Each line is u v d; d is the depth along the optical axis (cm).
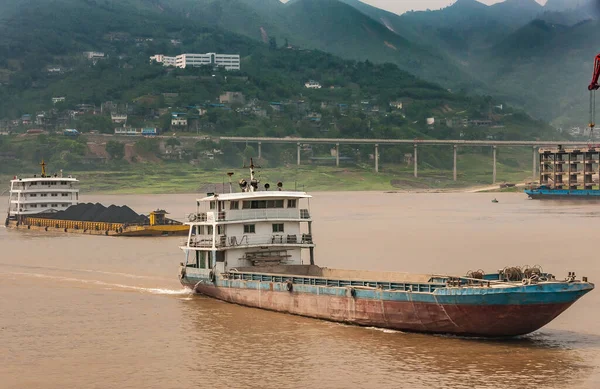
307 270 7706
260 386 5078
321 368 5394
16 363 5656
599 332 6203
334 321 6581
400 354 5653
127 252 12131
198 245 8006
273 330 6419
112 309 7431
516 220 19625
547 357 5534
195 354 5809
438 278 6328
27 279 9338
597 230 15800
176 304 7606
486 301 5631
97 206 16812
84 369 5497
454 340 5984
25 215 17362
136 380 5244
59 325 6806
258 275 7325
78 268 10312
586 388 4894
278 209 7844
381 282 6372
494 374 5184
